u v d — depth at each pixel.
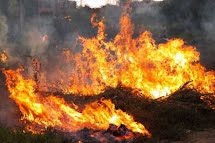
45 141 11.27
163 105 16.45
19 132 11.33
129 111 16.16
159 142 13.67
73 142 12.92
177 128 14.74
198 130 15.05
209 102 17.45
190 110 16.12
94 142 13.05
